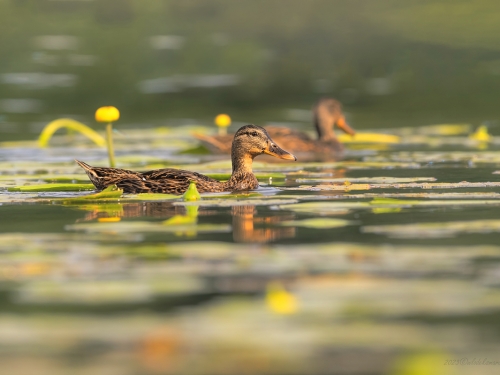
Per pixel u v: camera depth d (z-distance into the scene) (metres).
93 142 27.14
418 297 8.23
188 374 6.46
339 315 7.70
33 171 19.39
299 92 37.16
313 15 48.81
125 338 7.12
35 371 6.46
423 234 11.18
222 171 19.30
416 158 21.91
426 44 43.66
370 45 43.97
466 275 9.02
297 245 10.48
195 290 8.51
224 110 33.91
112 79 38.53
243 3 50.56
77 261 9.63
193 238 11.01
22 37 45.09
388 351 6.88
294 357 6.75
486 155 22.03
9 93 35.91
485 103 34.88
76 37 45.09
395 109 34.22
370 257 9.78
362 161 21.75
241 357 6.75
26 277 8.98
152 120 31.92
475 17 47.00
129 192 15.66
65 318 7.65
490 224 11.66
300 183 17.03
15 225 12.13
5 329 7.34
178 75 39.62
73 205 14.08
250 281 8.80
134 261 9.61
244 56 42.56
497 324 7.51
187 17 49.00
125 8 50.00
